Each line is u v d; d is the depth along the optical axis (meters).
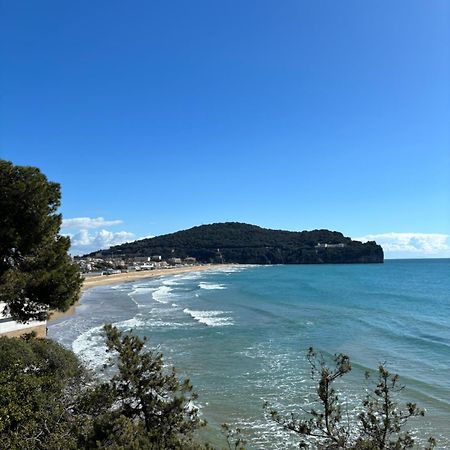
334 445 7.18
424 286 81.06
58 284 14.57
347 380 19.91
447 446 12.92
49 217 15.09
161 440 8.48
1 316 23.02
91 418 10.11
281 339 30.62
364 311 45.41
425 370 21.56
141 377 10.01
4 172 14.54
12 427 9.77
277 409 16.47
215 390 18.77
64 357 14.65
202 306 52.88
